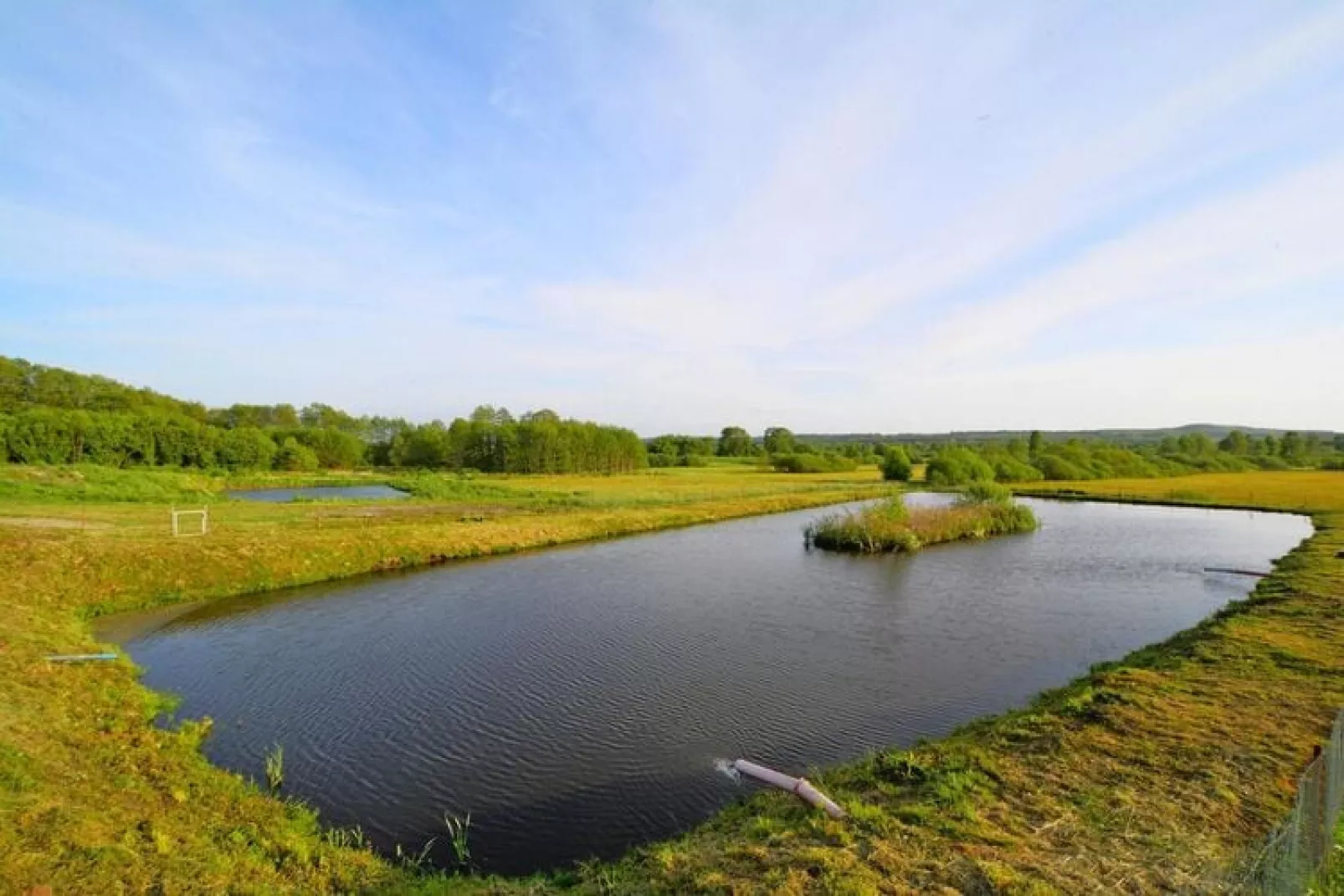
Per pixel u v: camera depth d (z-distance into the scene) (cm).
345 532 3203
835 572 3023
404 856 962
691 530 4453
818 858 771
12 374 10962
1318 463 13262
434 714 1448
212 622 2145
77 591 2172
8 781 865
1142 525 4816
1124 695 1289
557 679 1647
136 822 878
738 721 1406
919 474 10675
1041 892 691
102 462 7825
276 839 930
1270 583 2478
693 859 825
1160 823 832
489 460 10738
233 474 8312
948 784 958
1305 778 703
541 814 1073
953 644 1939
